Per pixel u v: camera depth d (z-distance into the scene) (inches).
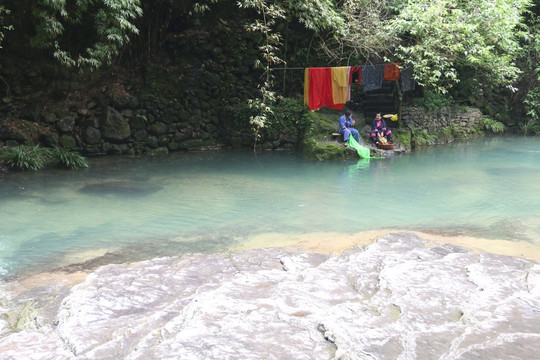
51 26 368.8
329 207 283.6
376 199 304.7
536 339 103.3
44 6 373.1
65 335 109.4
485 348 98.8
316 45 557.9
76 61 450.6
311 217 261.1
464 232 229.5
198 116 521.3
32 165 388.5
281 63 543.8
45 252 201.8
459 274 149.6
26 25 414.9
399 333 106.1
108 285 144.7
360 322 111.8
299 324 111.1
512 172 399.5
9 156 385.7
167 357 94.9
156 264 169.0
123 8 401.1
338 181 363.3
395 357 94.9
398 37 565.0
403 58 530.9
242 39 523.2
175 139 507.5
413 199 304.5
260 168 418.0
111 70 478.3
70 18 393.4
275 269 161.3
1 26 394.6
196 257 177.5
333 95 502.0
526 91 706.2
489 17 544.1
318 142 485.4
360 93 585.9
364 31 540.1
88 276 154.5
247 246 209.9
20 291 155.1
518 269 156.6
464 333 106.0
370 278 146.0
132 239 221.1
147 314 124.0
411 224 246.5
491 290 134.4
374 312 118.6
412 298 127.9
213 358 94.6
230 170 406.9
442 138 603.5
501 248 199.5
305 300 126.9
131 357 95.0
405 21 523.2
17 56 423.8
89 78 464.1
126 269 162.2
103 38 408.5
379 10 577.6
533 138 644.1
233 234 229.1
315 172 401.1
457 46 522.0
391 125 556.1
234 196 311.4
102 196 307.3
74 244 213.0
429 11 517.0
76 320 119.3
